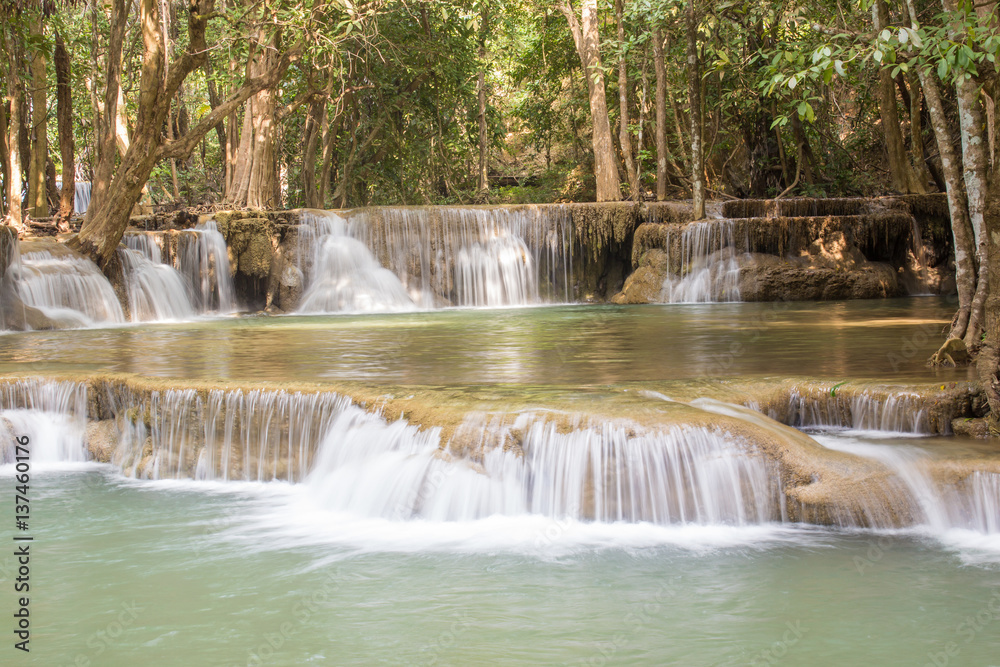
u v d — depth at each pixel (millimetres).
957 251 10781
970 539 6586
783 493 7031
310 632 5410
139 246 22641
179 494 8281
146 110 20594
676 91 32375
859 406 8266
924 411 7965
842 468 6969
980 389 8055
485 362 11328
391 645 5219
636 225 26875
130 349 13508
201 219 24500
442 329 17109
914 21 10016
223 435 8727
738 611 5543
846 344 12609
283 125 35219
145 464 8930
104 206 21312
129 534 7176
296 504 7910
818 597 5715
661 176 29766
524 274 26734
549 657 5012
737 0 24953
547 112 39969
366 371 10438
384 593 5953
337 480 7898
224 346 13898
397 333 16266
